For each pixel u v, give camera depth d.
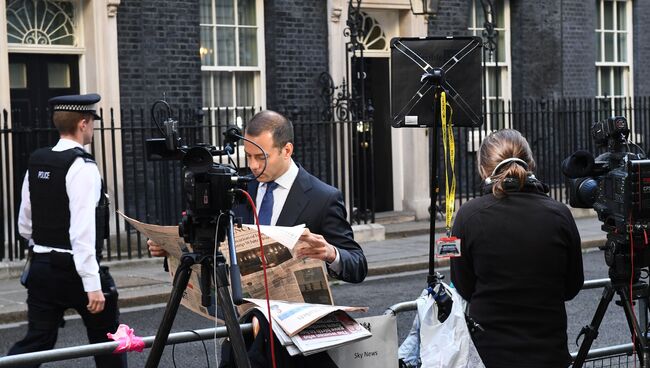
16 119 11.55
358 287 10.40
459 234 3.89
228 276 3.73
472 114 5.55
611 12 17.64
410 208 14.72
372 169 13.30
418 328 4.08
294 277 3.79
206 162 3.50
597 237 13.52
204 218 3.49
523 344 3.75
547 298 3.79
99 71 11.90
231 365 3.86
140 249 11.30
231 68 13.40
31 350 5.43
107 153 11.95
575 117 15.55
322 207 4.25
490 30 14.48
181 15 12.66
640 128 16.56
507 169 3.87
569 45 16.75
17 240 10.66
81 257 5.31
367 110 13.27
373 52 14.59
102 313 5.51
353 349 3.76
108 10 11.91
